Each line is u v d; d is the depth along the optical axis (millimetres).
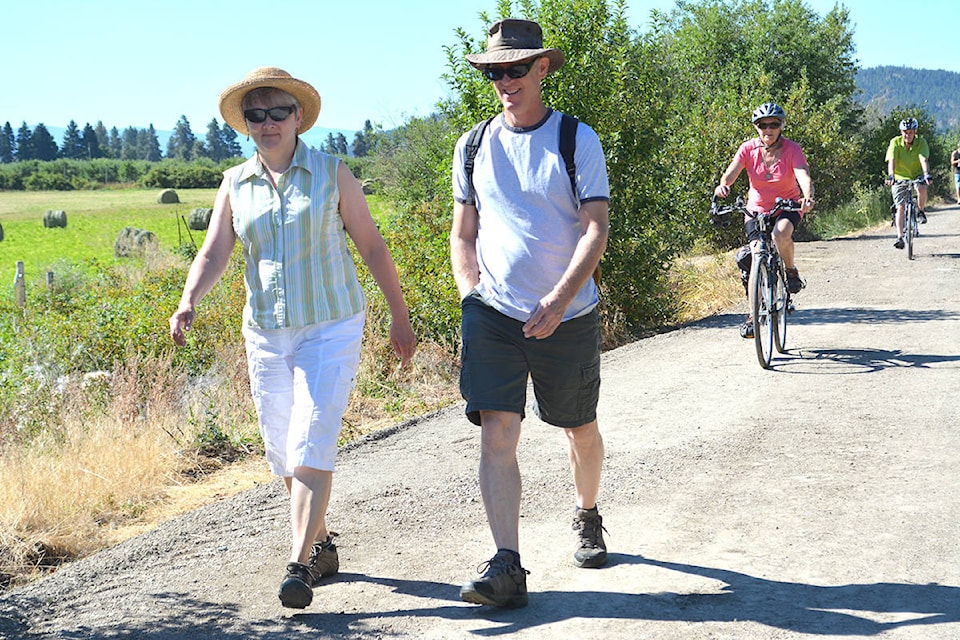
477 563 4359
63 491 5797
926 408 6691
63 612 4105
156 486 6301
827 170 24625
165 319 11586
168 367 9383
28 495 5582
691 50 33875
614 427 6738
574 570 4168
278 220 3986
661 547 4395
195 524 5219
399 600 3973
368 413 8133
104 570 4594
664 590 3883
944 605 3621
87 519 5574
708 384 7902
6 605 4207
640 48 12000
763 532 4512
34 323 13039
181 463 6863
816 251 18812
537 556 4367
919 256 16672
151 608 4078
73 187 142250
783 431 6316
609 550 4398
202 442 7207
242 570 4469
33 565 5059
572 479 5566
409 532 4871
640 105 11836
